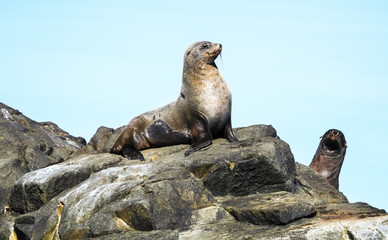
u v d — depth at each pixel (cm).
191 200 4734
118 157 5725
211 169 5138
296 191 5503
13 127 7319
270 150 5156
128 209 4519
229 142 5628
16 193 5462
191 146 5512
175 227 4556
